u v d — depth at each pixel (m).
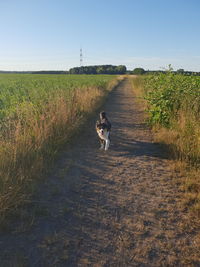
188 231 2.97
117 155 5.78
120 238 2.86
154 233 2.94
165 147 6.02
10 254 2.57
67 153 5.84
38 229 3.00
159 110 7.94
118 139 7.15
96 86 17.98
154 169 4.91
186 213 3.35
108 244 2.76
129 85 32.06
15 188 3.55
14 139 4.81
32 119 6.22
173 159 5.30
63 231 2.97
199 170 4.45
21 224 3.05
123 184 4.27
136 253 2.62
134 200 3.72
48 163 4.96
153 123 8.30
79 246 2.72
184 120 6.51
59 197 3.78
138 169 4.93
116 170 4.88
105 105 13.47
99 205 3.58
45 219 3.21
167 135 6.62
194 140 5.44
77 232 2.96
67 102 9.00
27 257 2.54
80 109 9.59
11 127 5.64
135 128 8.51
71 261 2.50
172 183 4.26
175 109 7.64
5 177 3.55
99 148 6.30
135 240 2.82
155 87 9.20
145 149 6.20
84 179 4.45
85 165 5.13
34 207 3.45
